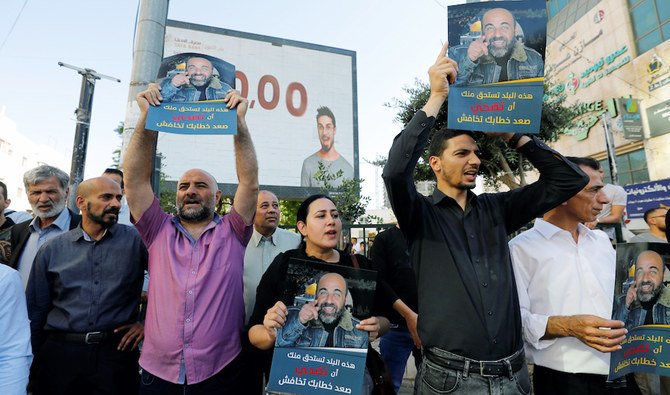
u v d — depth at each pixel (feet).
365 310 5.79
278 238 10.61
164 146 54.19
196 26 58.29
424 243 6.27
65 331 7.47
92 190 7.82
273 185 59.72
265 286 6.88
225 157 56.29
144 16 13.44
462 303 5.69
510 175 30.89
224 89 6.76
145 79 13.12
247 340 7.24
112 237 8.14
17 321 5.35
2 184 11.69
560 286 6.54
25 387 5.32
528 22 5.96
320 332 5.69
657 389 9.62
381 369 6.55
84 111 21.39
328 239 6.74
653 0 47.70
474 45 6.04
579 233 7.01
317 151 62.90
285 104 62.44
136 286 8.20
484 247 6.11
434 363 5.74
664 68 46.34
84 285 7.67
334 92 65.92
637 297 5.52
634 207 17.57
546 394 6.43
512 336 5.67
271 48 62.90
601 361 6.06
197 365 6.61
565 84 61.11
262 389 7.78
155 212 7.55
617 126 50.80
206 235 7.51
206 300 6.92
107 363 7.55
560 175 6.02
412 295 9.08
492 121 5.82
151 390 6.66
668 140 45.78
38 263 7.79
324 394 5.49
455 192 6.51
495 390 5.34
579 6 58.65
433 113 5.83
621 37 51.62
